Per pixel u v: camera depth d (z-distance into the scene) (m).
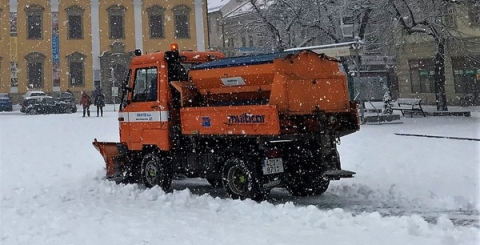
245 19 38.16
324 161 8.77
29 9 52.12
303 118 8.59
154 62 10.52
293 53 8.76
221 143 9.54
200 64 10.09
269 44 31.53
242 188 9.06
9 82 51.56
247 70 8.91
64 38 52.91
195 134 9.64
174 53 10.38
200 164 9.94
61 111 41.97
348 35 29.25
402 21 28.12
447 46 31.41
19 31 52.00
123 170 11.80
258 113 8.48
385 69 38.03
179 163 10.41
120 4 53.91
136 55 11.29
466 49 31.55
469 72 36.22
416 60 40.31
